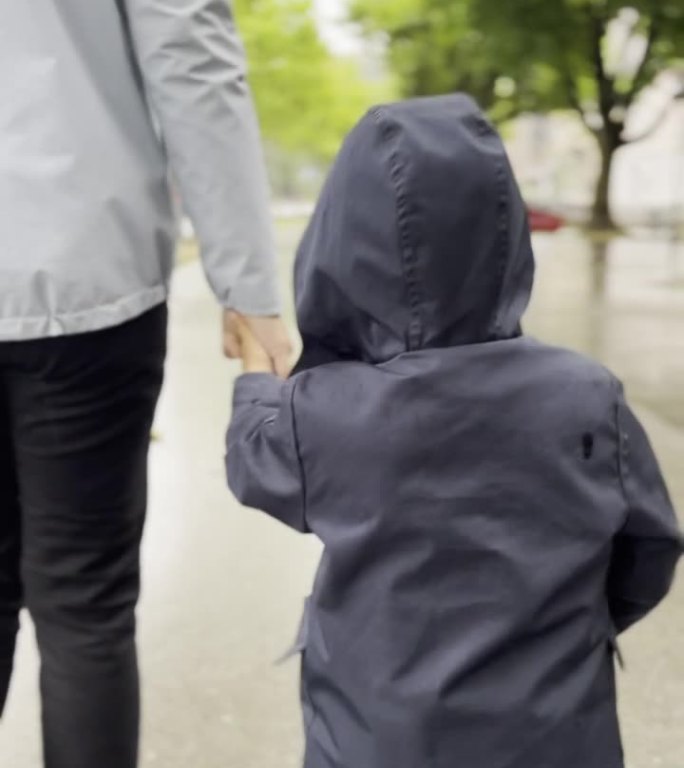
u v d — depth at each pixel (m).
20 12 1.41
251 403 1.46
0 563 1.69
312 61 25.83
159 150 1.59
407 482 1.25
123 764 1.71
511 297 1.33
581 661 1.27
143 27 1.47
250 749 2.09
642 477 1.31
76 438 1.55
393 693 1.24
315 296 1.38
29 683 2.34
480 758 1.23
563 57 17.44
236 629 2.57
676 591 2.76
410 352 1.30
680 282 9.62
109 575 1.65
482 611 1.25
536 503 1.25
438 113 1.31
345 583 1.29
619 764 1.31
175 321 7.89
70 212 1.44
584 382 1.28
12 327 1.45
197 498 3.56
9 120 1.42
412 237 1.27
